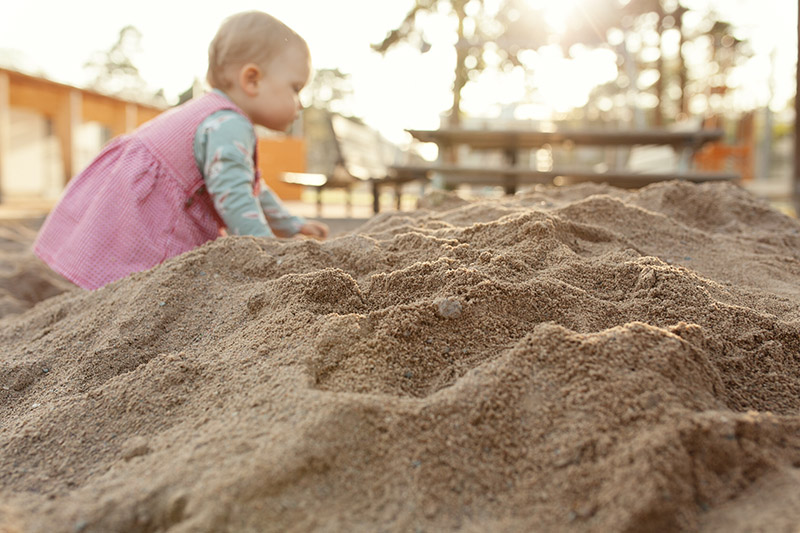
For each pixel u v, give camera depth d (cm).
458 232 160
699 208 219
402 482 84
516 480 85
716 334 117
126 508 80
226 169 198
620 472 80
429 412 93
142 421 104
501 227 156
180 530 74
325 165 2566
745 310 124
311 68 236
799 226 220
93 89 938
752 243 193
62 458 99
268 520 76
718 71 1616
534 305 121
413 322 113
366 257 150
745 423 86
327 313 123
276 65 222
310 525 77
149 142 201
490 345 112
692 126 964
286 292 129
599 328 116
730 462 82
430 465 86
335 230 501
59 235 198
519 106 1048
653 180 494
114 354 126
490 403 94
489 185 548
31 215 561
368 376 103
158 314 137
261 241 165
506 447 90
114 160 204
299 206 934
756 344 117
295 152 1180
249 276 150
